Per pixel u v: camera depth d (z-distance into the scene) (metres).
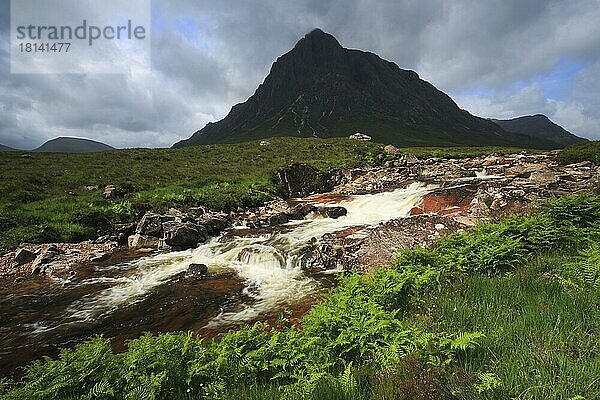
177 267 15.84
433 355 4.76
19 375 8.36
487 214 14.95
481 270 8.41
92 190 28.72
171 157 45.94
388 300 7.14
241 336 6.18
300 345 5.71
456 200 19.80
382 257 13.36
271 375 5.38
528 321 5.55
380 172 37.84
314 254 15.27
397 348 4.98
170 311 11.44
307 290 12.51
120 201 24.92
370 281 7.93
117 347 9.54
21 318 11.30
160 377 5.03
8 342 9.91
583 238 8.71
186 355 5.68
